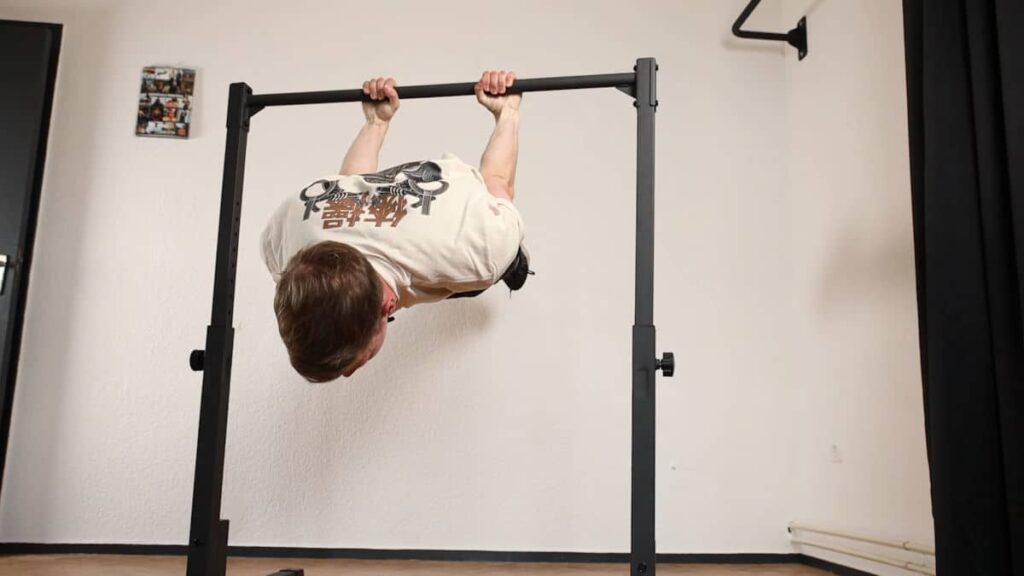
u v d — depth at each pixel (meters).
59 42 2.34
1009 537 1.15
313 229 1.14
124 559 2.03
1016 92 1.16
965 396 1.22
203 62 2.38
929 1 1.36
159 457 2.15
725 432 2.22
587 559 2.13
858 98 2.03
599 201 2.32
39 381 2.16
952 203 1.28
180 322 2.23
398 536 2.14
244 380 2.20
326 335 0.92
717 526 2.17
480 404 2.21
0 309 2.12
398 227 1.11
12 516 2.09
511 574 1.96
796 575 1.98
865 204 1.97
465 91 1.42
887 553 1.80
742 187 2.37
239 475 2.16
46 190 2.26
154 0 2.41
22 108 2.22
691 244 2.33
